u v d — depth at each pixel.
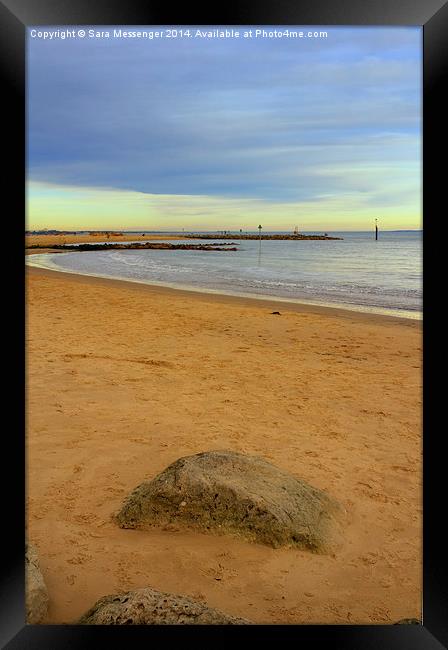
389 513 3.87
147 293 17.06
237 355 8.80
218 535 3.35
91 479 4.12
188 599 2.58
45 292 16.47
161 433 5.12
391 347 9.76
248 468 3.65
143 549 3.23
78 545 3.27
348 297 16.66
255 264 31.94
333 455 4.86
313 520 3.43
